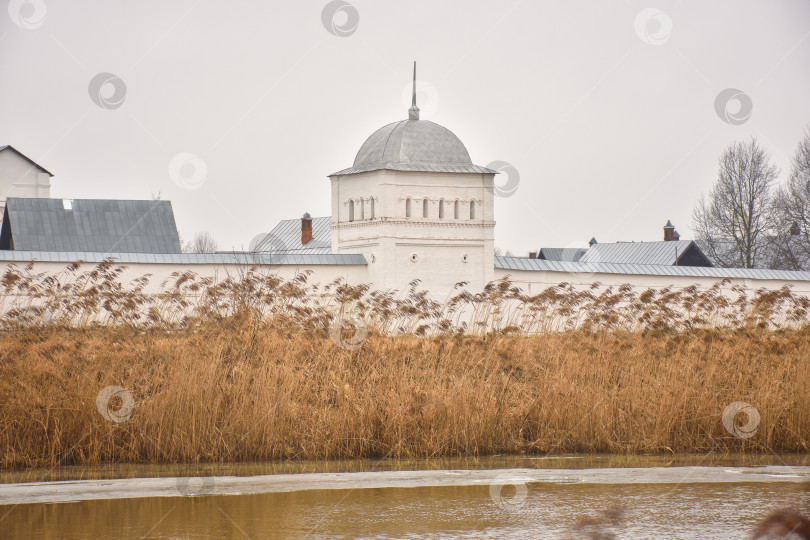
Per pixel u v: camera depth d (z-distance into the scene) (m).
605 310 42.12
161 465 29.38
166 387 30.78
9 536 20.91
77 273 68.62
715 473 28.55
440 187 88.19
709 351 36.94
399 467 29.42
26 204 96.62
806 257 118.69
